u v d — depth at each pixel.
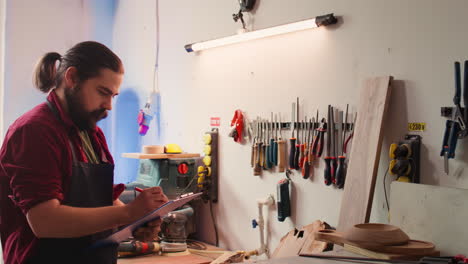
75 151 1.57
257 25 2.54
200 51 2.95
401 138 1.87
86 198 1.56
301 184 2.27
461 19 1.69
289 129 2.34
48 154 1.38
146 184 2.86
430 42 1.78
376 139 1.85
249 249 2.58
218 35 2.82
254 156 2.49
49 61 1.54
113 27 3.98
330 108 2.12
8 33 3.49
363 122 1.93
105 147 1.81
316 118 2.20
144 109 3.39
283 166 2.34
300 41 2.30
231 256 2.28
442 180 1.72
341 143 2.08
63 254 1.50
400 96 1.88
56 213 1.33
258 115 2.53
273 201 2.40
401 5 1.88
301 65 2.29
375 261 1.38
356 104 2.04
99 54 1.50
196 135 2.99
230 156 2.72
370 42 1.99
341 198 2.07
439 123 1.74
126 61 3.78
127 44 3.77
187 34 3.07
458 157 1.68
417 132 1.81
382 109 1.86
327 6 2.17
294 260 1.43
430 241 1.55
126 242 2.42
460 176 1.67
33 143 1.37
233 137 2.63
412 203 1.63
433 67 1.77
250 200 2.57
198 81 2.97
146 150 2.79
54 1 3.72
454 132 1.64
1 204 1.45
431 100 1.77
